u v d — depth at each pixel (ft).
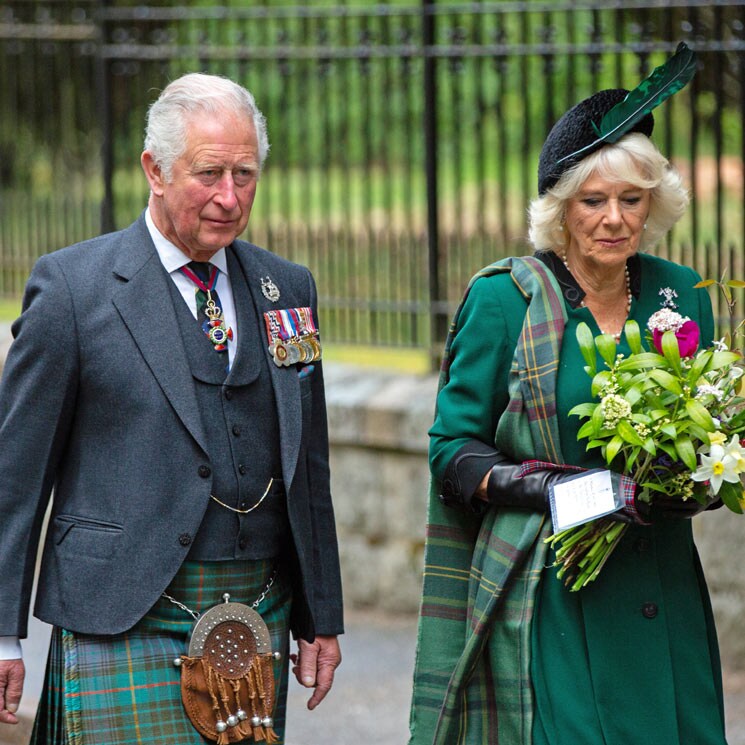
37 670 50.08
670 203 27.63
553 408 26.76
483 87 51.67
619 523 25.98
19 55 66.69
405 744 42.32
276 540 27.76
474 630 27.40
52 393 26.37
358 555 53.31
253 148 26.13
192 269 27.20
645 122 27.14
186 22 59.31
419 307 53.98
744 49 45.52
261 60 56.70
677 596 27.68
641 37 48.83
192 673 26.48
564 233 27.78
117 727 26.00
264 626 27.20
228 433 26.81
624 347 27.53
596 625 26.96
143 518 26.07
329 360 58.70
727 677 45.34
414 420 50.72
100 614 26.08
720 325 44.78
